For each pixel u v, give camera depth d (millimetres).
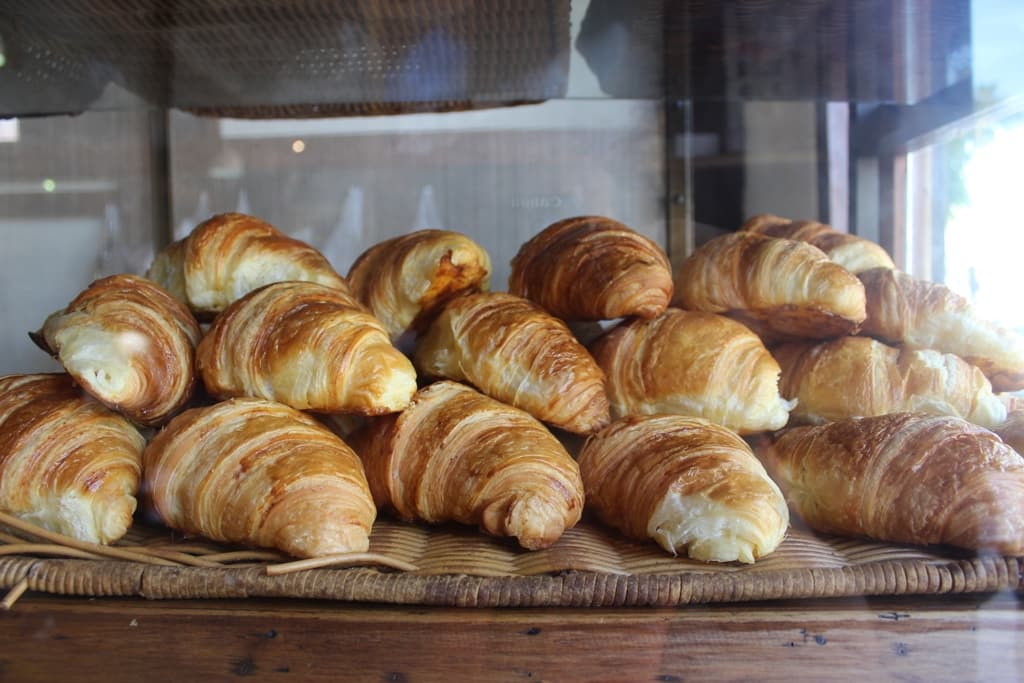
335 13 715
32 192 890
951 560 489
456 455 553
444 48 809
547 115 972
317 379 554
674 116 965
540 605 466
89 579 475
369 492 543
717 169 965
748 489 514
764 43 771
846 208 881
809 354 664
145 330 570
